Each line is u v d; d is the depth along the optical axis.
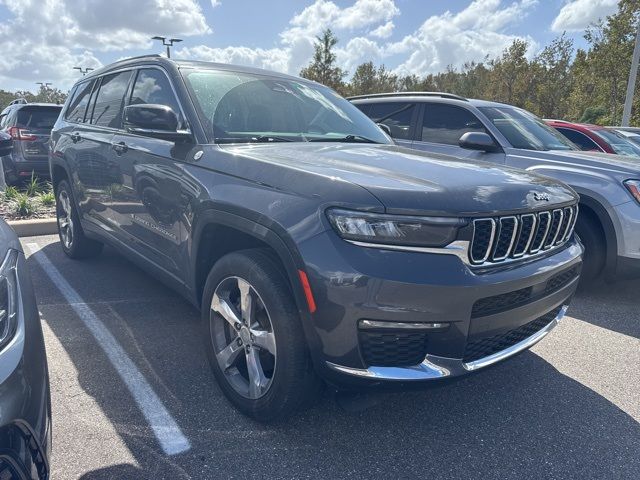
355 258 1.98
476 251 2.10
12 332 1.58
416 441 2.41
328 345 2.06
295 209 2.15
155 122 2.79
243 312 2.45
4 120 10.41
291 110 3.41
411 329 2.01
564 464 2.29
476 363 2.19
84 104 4.73
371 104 6.86
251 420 2.51
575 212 2.79
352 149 2.89
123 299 4.09
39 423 1.57
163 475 2.10
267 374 2.47
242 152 2.65
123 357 3.11
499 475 2.20
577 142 7.84
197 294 2.89
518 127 5.67
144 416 2.51
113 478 2.07
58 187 5.16
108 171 3.80
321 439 2.38
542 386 2.99
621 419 2.67
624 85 22.83
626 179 4.38
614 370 3.23
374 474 2.17
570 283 2.71
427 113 6.18
